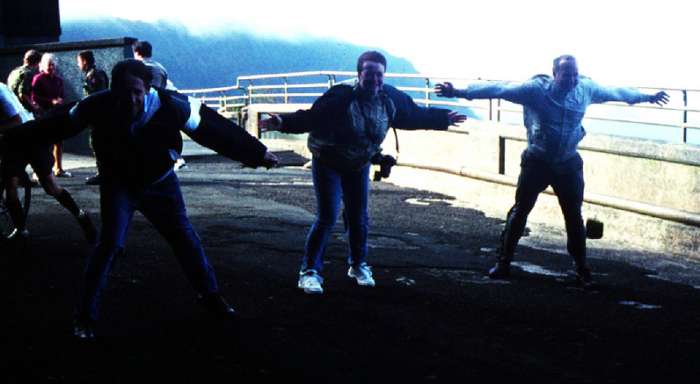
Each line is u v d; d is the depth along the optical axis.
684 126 9.84
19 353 4.97
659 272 8.43
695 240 9.30
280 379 4.64
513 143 12.19
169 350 5.11
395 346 5.35
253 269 7.50
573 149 7.41
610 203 10.36
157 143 5.20
